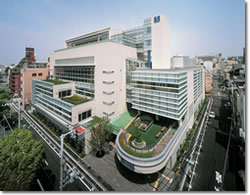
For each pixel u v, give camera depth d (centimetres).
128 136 2703
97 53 3366
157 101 2952
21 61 7100
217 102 6675
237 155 2831
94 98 3575
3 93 4209
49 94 3934
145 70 3086
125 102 3834
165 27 3838
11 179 1589
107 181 2233
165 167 2475
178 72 2620
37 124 4178
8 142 1797
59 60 4775
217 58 17262
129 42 4188
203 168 2544
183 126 3077
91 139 2841
